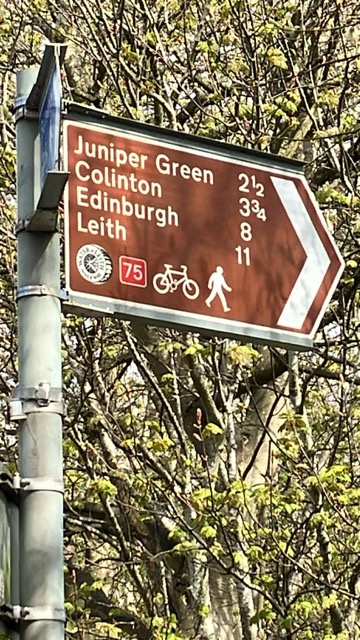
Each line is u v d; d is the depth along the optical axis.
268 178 3.42
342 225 9.89
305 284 3.38
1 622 2.37
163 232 3.12
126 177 3.08
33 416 2.59
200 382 9.31
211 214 3.25
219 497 8.41
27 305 2.71
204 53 9.91
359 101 9.99
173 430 9.73
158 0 10.04
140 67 9.69
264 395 10.09
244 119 9.88
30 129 2.87
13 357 10.06
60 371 2.68
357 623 8.87
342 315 9.44
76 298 2.87
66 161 2.98
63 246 3.07
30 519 2.49
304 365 10.02
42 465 2.55
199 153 3.28
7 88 10.58
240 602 8.97
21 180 2.82
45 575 2.45
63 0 10.29
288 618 8.34
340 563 9.16
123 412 10.51
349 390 9.77
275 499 8.61
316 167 9.99
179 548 8.50
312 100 9.88
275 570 8.71
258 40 9.78
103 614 10.78
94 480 9.24
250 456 10.05
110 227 3.00
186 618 9.80
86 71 10.28
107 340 10.05
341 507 8.66
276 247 3.36
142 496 9.05
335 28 8.99
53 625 2.41
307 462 8.48
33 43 10.62
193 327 3.09
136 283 3.00
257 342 3.29
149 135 3.17
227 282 3.22
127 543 10.08
